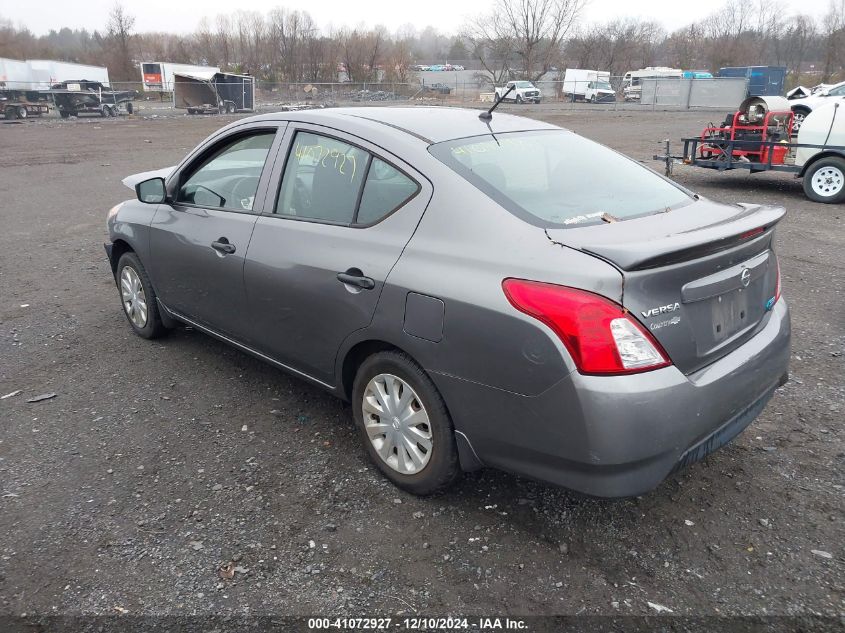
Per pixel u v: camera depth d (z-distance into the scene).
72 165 16.56
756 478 3.39
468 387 2.83
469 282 2.78
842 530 3.01
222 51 72.50
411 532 3.04
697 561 2.84
